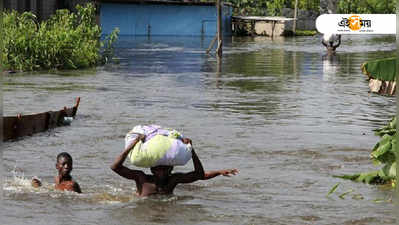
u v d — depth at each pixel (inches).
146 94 833.5
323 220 327.0
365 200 366.3
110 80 996.6
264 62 1395.2
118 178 410.3
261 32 2664.9
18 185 381.7
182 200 359.6
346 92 884.6
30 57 1119.0
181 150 351.6
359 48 1913.1
